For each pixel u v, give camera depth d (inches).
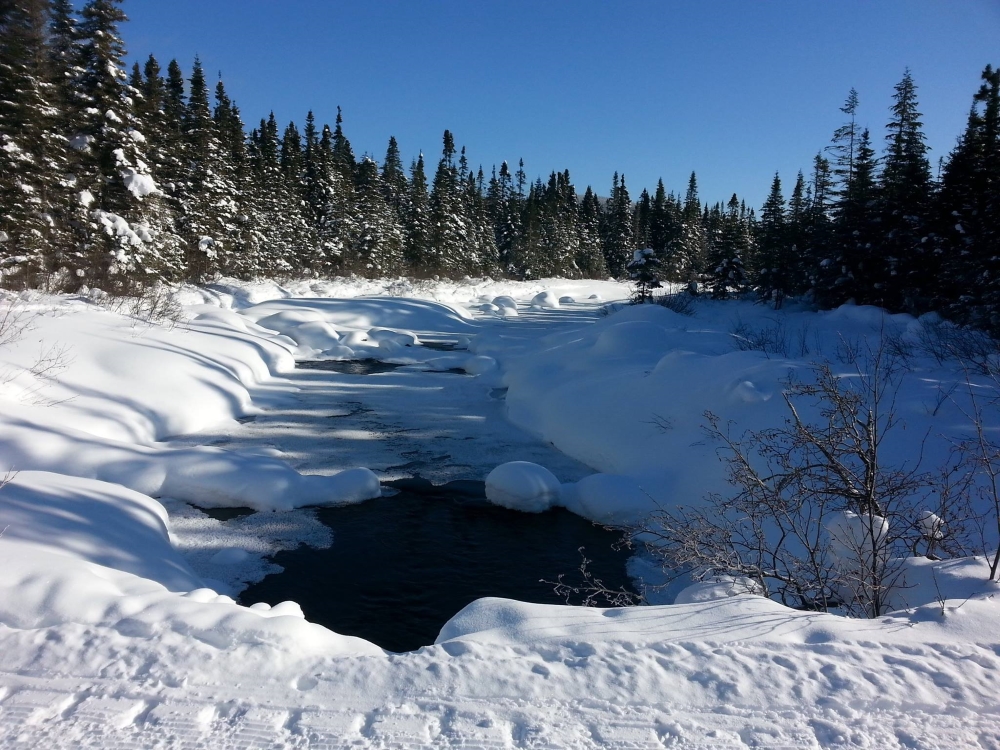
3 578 139.7
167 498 323.6
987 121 873.5
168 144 1174.3
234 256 1338.6
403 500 347.3
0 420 313.1
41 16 778.2
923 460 275.7
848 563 188.4
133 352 470.3
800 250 1115.3
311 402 550.0
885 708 107.6
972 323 627.8
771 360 406.6
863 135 1162.0
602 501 326.3
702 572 197.6
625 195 3193.9
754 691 111.0
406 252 2075.5
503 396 591.2
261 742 98.8
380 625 229.5
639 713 106.3
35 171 740.7
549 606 145.9
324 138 2220.7
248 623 128.2
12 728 99.4
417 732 101.4
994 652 121.8
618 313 761.0
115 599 136.6
